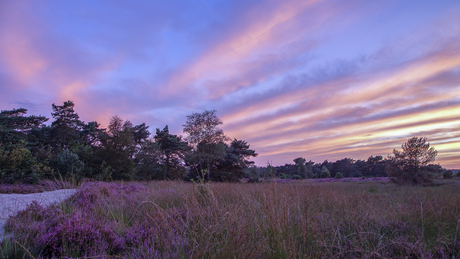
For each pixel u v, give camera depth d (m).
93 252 3.07
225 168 37.12
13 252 3.03
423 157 19.67
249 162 40.06
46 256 3.07
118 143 24.05
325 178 38.25
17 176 12.91
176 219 4.28
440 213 4.92
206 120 33.62
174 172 36.56
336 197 7.07
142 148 30.30
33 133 34.03
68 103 36.56
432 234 4.07
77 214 4.09
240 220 3.75
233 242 3.04
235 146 41.75
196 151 33.31
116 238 3.54
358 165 73.88
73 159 16.52
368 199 7.43
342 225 4.40
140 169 28.11
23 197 7.43
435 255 3.16
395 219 4.73
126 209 5.32
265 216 4.19
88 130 41.84
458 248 3.36
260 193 6.02
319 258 3.04
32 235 3.51
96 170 21.53
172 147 39.34
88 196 6.66
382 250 3.27
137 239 3.50
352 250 3.21
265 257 3.04
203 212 4.17
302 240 3.47
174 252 3.05
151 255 2.91
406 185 18.28
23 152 13.78
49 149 19.06
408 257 3.06
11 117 31.08
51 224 4.00
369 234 3.86
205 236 3.26
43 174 14.28
